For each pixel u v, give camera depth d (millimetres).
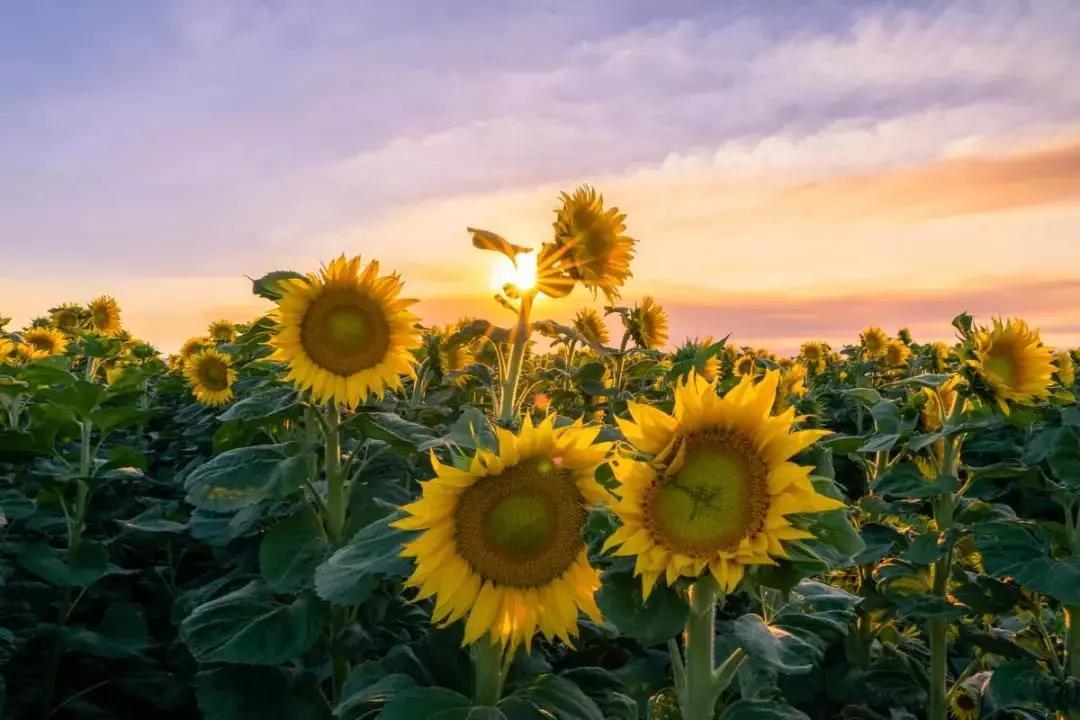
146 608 2123
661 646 1457
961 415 1565
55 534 1959
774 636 871
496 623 891
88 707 1764
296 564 1304
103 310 4344
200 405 2914
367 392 1559
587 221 1651
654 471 750
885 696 1626
